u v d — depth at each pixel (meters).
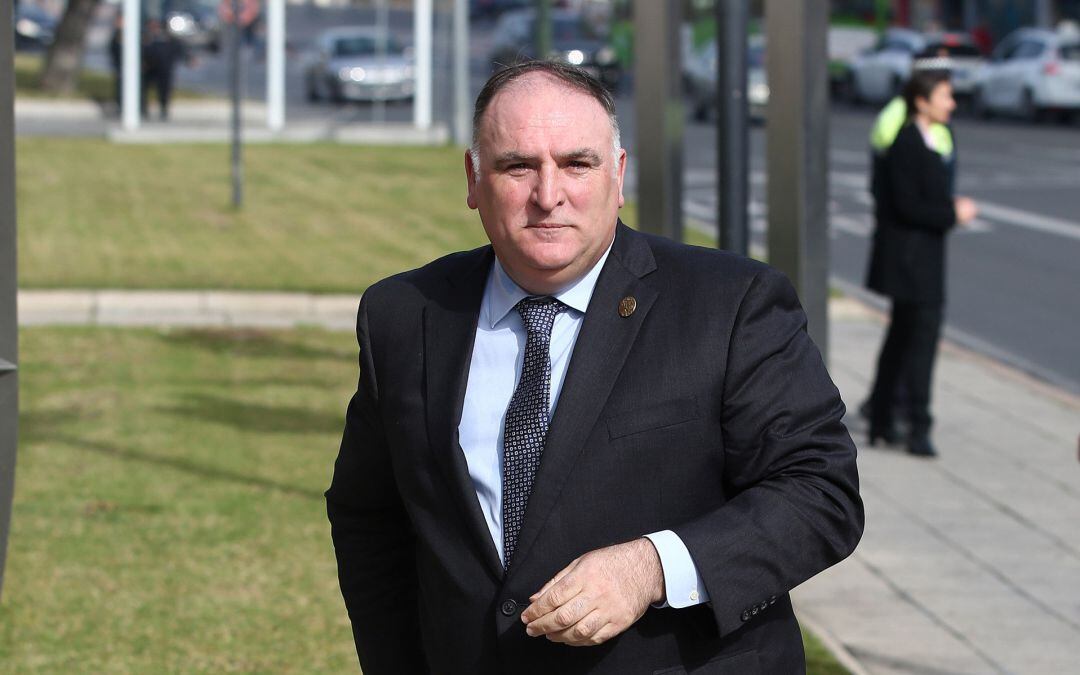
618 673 2.43
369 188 20.55
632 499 2.45
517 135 2.44
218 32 52.72
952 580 6.35
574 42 42.66
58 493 7.10
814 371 2.52
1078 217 19.23
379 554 2.86
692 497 2.47
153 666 5.09
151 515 6.79
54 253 14.70
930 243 8.32
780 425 2.45
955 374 11.13
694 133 30.91
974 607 6.00
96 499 7.02
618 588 2.29
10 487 3.20
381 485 2.81
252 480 7.42
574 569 2.31
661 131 6.80
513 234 2.47
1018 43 33.50
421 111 28.25
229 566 6.14
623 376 2.48
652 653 2.43
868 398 9.09
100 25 66.00
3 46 3.05
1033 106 32.19
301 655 5.23
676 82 6.79
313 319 12.35
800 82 5.48
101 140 25.84
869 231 18.34
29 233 15.89
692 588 2.34
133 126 26.52
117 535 6.49
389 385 2.67
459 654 2.53
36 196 18.59
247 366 10.27
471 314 2.63
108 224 16.69
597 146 2.46
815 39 5.49
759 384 2.46
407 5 75.38
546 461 2.45
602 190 2.48
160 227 16.61
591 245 2.49
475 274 2.67
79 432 8.30
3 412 3.16
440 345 2.63
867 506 7.55
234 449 8.01
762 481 2.45
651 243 2.63
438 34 52.97
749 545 2.35
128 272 13.72
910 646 5.53
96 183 19.95
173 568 6.09
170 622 5.50
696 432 2.46
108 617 5.53
